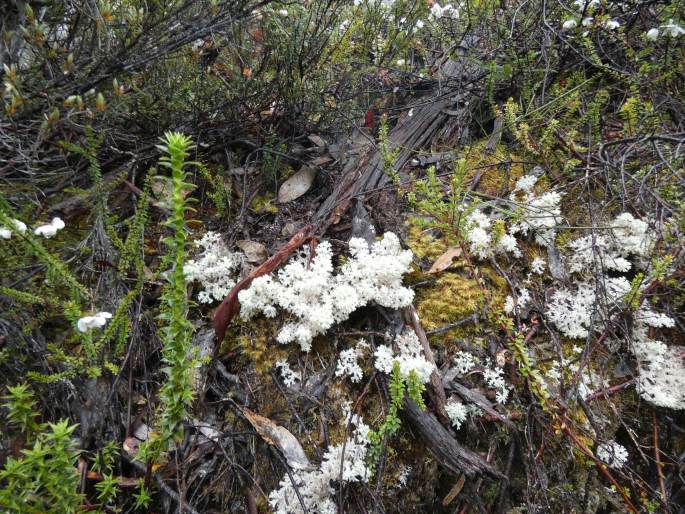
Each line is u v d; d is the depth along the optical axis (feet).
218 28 1.17
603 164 1.34
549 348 1.17
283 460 0.95
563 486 1.01
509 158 1.53
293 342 1.10
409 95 1.86
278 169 1.47
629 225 1.23
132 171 1.28
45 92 1.03
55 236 1.15
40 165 1.21
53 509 0.66
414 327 1.12
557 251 1.29
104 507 0.86
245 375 1.07
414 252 1.26
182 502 0.87
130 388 0.95
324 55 1.55
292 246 1.20
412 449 1.02
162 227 1.27
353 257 1.21
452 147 1.60
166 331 0.68
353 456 0.97
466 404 1.06
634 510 0.90
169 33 1.14
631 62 1.53
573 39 1.54
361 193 1.32
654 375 1.13
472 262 1.26
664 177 1.30
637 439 1.10
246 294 1.06
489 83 1.52
